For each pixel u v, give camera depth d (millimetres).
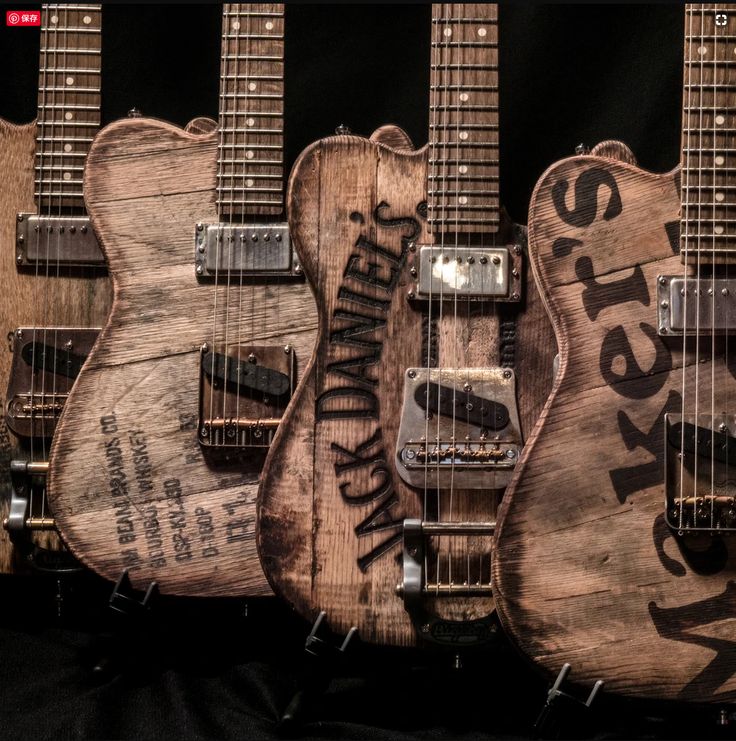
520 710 1828
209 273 1910
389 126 1836
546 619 1600
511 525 1612
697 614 1603
